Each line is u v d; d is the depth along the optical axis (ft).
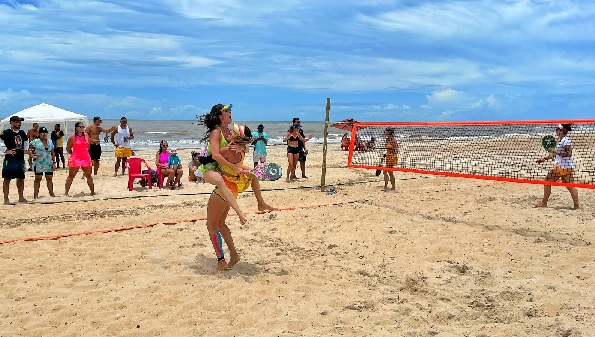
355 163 46.01
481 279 17.13
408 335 12.76
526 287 16.21
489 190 35.19
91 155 46.34
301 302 14.98
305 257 19.79
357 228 24.12
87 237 22.68
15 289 16.03
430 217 26.30
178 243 21.71
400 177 43.06
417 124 29.76
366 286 16.49
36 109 53.78
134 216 27.73
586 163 39.88
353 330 13.05
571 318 13.65
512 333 12.80
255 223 25.49
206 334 12.85
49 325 13.42
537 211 27.63
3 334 12.82
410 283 16.81
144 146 96.37
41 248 20.88
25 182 42.22
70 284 16.51
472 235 22.56
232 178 16.96
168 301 14.96
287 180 42.78
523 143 55.26
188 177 44.39
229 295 15.42
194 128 192.24
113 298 15.21
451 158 49.98
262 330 13.10
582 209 28.12
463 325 13.42
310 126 260.01
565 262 18.67
